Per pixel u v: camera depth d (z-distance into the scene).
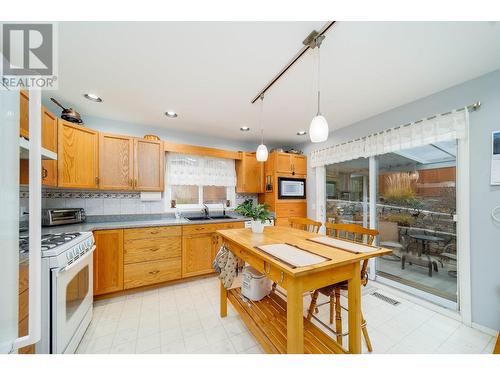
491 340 1.66
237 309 1.76
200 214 3.53
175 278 2.70
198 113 2.65
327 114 2.66
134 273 2.46
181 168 3.37
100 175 2.48
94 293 2.22
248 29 1.30
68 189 2.57
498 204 1.72
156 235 2.60
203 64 1.66
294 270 1.04
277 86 2.00
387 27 1.29
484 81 1.79
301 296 1.12
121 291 2.43
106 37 1.36
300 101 2.30
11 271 0.68
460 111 1.90
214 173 3.65
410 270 2.42
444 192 2.12
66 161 2.18
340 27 1.28
